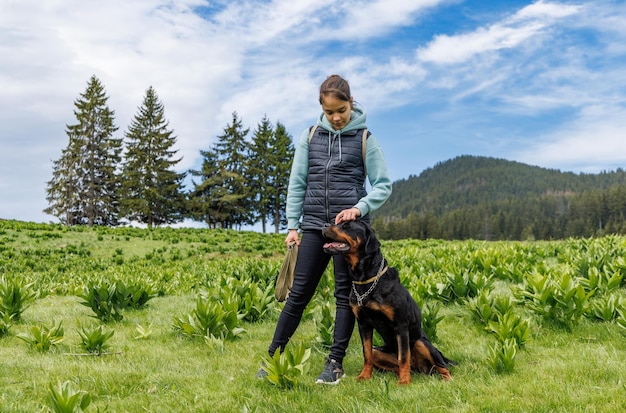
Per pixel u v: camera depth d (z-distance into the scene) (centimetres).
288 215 436
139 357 482
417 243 2530
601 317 558
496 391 347
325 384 386
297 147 444
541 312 554
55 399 268
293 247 430
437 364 392
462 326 592
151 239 2739
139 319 701
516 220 14600
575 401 319
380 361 410
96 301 684
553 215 17762
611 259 902
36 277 1336
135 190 5216
